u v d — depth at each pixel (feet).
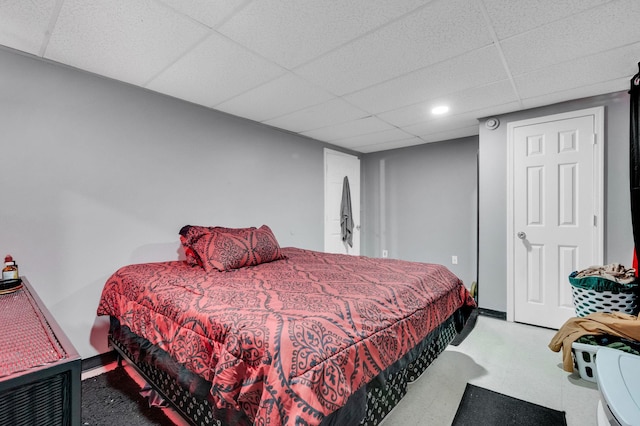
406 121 10.77
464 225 13.19
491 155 10.21
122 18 5.05
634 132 7.11
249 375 3.15
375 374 3.82
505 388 6.05
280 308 4.08
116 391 5.92
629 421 2.99
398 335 4.39
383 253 15.78
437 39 5.72
